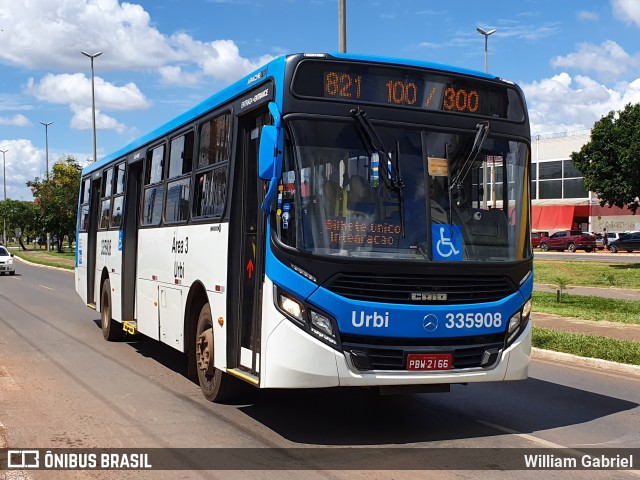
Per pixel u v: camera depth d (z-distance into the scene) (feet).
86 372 33.68
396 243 21.43
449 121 22.99
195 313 29.27
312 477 18.42
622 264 130.31
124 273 39.83
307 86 21.80
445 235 21.94
